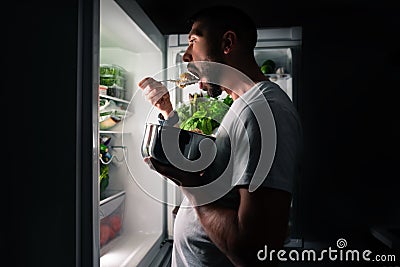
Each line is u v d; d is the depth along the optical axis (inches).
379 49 71.5
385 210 71.2
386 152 71.4
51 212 34.3
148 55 62.9
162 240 63.1
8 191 34.8
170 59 65.1
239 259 28.2
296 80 64.2
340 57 72.2
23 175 34.6
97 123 36.0
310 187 72.4
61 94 34.5
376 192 71.6
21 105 34.8
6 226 34.8
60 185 34.4
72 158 34.3
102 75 56.6
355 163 72.0
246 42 34.0
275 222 27.3
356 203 71.7
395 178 71.3
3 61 35.0
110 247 55.4
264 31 64.4
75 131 34.4
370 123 71.7
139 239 60.6
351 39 71.9
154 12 74.1
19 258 34.4
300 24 72.7
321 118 72.4
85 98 35.2
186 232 34.9
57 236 34.2
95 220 35.4
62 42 34.5
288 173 28.1
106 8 40.8
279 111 29.7
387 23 71.1
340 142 72.2
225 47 33.6
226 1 73.9
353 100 72.1
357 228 71.2
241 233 27.4
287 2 72.9
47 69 34.6
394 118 71.3
